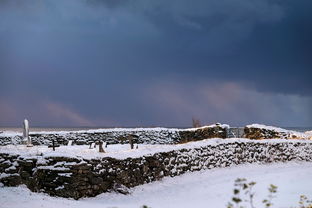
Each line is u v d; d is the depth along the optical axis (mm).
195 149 18922
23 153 14023
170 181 16531
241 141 21906
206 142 20328
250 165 21547
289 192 13242
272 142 23484
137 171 15188
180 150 17984
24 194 11766
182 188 15617
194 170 18484
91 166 13203
